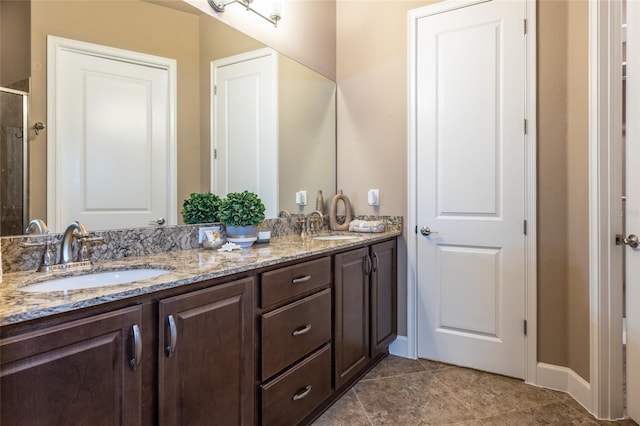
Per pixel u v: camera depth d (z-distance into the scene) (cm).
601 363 183
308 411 168
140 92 161
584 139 194
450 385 216
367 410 190
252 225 185
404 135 258
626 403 183
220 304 125
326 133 278
